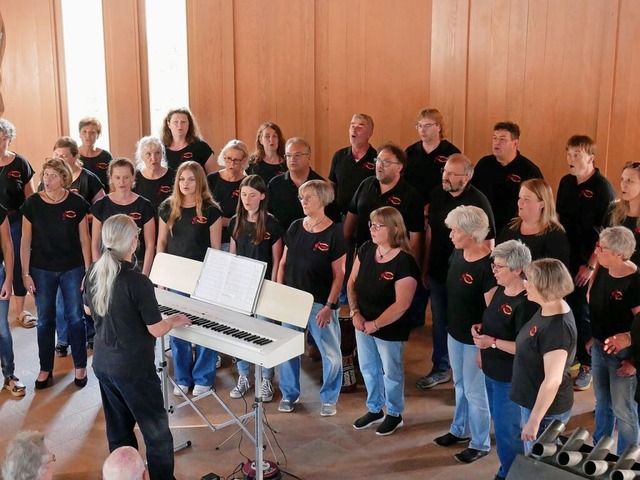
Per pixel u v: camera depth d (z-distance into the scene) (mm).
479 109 6211
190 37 7273
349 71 6750
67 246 5117
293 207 5520
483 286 3961
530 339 3377
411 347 5867
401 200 5156
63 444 4457
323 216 4715
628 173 4406
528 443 3590
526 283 3367
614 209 4574
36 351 5848
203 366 5066
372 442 4449
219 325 3977
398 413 4531
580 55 5691
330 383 4773
